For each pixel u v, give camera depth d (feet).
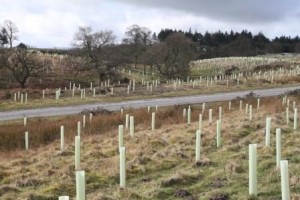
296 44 609.42
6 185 39.32
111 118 89.81
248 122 74.43
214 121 82.48
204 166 44.37
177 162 46.93
